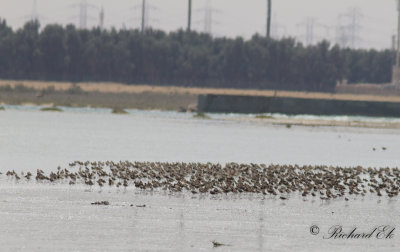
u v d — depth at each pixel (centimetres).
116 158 3556
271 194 2403
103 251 1584
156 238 1720
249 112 8538
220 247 1655
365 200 2345
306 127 6800
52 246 1612
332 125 7156
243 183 2539
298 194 2425
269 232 1827
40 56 14825
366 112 8506
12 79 14475
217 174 2733
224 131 5853
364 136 5884
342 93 14338
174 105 9900
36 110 8062
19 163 3195
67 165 3167
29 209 2028
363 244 1728
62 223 1856
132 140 4703
